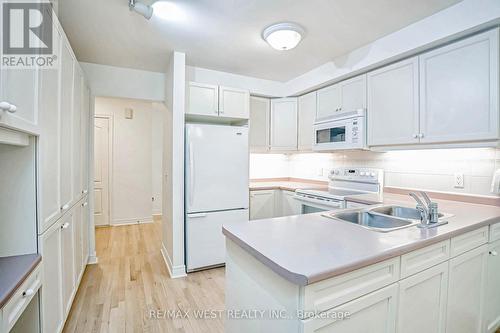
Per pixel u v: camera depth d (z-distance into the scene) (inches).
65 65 68.9
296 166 157.6
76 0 67.4
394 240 44.5
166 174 119.7
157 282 96.5
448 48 72.1
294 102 138.6
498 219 62.1
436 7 69.7
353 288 36.7
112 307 79.4
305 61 110.1
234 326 50.8
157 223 189.0
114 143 181.9
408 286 43.4
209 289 91.7
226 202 111.5
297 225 54.8
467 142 69.9
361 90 99.1
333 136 109.6
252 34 86.9
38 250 50.4
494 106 63.1
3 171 48.4
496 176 72.7
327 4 69.3
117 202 183.2
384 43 86.7
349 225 54.8
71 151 75.9
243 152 115.5
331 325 34.8
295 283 31.8
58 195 61.9
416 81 79.9
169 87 109.3
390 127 87.8
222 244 110.9
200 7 70.9
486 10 62.0
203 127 106.5
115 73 115.3
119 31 84.6
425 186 90.5
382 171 104.3
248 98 123.9
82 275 97.0
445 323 50.8
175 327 70.4
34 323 49.8
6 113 36.1
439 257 48.9
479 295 59.7
